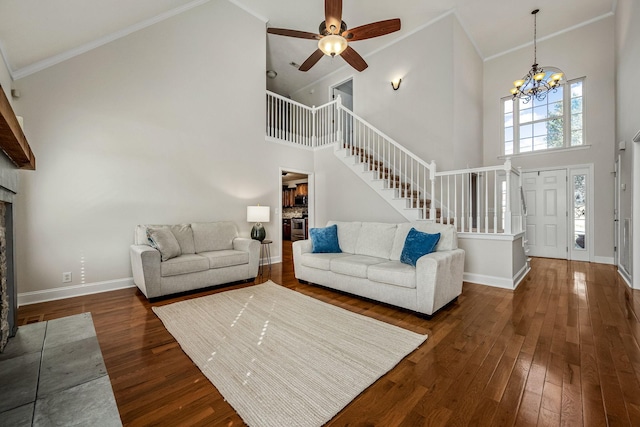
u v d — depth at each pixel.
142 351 2.03
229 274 3.74
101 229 3.50
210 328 2.40
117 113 3.62
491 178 6.12
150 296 3.07
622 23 4.12
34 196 3.09
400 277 2.76
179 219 4.16
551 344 2.11
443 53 4.96
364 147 5.76
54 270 3.20
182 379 1.71
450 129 4.89
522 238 4.20
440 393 1.57
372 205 5.09
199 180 4.38
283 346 2.08
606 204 4.97
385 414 1.41
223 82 4.68
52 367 1.56
